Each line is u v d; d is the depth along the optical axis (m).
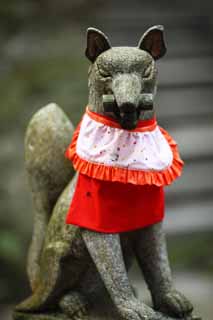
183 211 7.52
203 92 8.44
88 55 2.71
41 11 8.05
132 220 2.73
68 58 7.30
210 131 8.09
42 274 2.96
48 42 7.62
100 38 2.68
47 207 3.10
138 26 8.86
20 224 6.14
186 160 7.83
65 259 2.86
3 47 7.59
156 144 2.72
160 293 2.84
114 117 2.66
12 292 6.17
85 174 2.69
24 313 3.02
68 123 3.09
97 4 8.68
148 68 2.66
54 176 3.05
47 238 2.96
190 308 2.83
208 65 8.63
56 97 6.74
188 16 9.11
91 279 2.94
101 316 2.91
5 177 6.29
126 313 2.69
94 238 2.72
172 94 8.36
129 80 2.58
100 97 2.67
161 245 2.85
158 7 9.31
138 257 2.89
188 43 8.84
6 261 6.09
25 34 7.80
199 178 7.77
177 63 8.58
